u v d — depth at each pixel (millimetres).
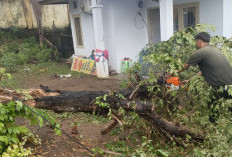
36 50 14523
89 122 5375
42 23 16578
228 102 4059
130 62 10078
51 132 4621
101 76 10039
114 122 4473
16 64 12930
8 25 17469
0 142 3316
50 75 11086
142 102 4102
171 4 7531
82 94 4152
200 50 4215
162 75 4527
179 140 4246
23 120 5078
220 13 7973
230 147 3666
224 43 5109
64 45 15703
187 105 4930
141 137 4609
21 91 4156
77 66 11641
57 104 4004
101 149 3988
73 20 13203
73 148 4105
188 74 5211
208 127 4160
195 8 8719
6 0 17219
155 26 10781
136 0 10500
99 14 9562
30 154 3678
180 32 5168
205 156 3631
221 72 4160
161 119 4125
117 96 4145
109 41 10562
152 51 6160
